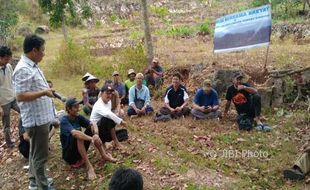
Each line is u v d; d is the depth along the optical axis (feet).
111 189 7.12
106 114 19.43
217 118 25.31
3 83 21.02
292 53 38.86
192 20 90.07
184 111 26.05
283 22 63.62
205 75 31.99
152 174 18.11
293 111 26.16
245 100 23.70
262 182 17.72
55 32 88.43
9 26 67.62
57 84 38.60
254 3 81.25
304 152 18.37
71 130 18.15
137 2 107.24
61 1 52.06
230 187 17.12
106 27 93.91
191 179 17.69
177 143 21.70
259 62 35.19
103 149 19.03
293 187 17.34
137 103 26.84
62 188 17.65
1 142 23.31
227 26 29.81
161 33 69.62
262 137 22.34
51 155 20.77
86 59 42.98
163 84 32.58
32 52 14.44
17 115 27.89
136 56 37.60
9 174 19.67
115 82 29.27
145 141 22.02
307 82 27.48
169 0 111.45
